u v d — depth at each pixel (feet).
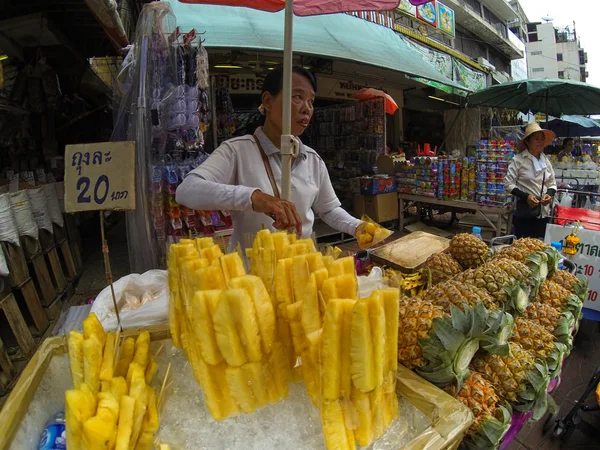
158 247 10.71
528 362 4.09
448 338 3.44
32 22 13.64
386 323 2.62
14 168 15.02
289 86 5.15
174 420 3.14
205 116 11.72
